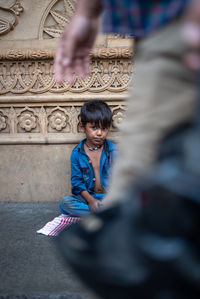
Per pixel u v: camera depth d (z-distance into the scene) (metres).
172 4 0.59
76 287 1.24
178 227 0.46
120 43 2.27
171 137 0.53
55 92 2.37
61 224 1.92
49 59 2.33
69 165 2.43
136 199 0.50
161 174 0.49
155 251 0.46
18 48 2.33
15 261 1.48
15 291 1.20
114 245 0.50
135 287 0.48
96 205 1.95
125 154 0.64
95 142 2.10
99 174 2.18
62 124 2.40
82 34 0.84
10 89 2.39
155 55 0.60
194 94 0.58
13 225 2.00
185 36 0.46
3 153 2.46
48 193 2.46
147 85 0.61
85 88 2.34
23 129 2.44
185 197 0.46
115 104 2.34
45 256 1.54
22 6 2.31
